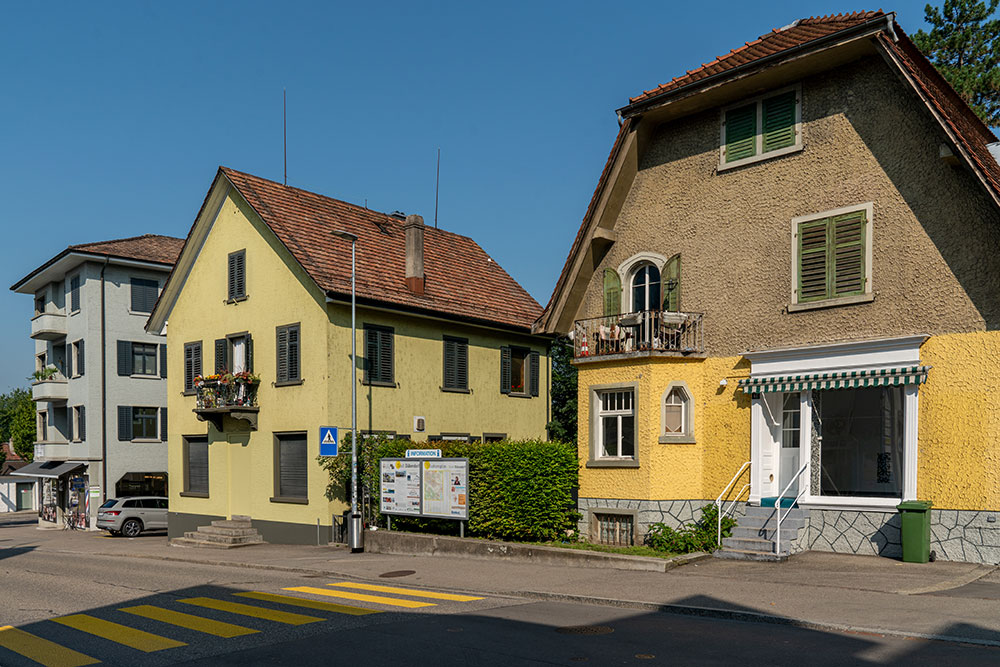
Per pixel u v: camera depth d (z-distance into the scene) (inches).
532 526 667.4
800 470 591.8
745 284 634.2
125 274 1565.0
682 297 672.4
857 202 576.1
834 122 593.3
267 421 961.5
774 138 626.8
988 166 537.3
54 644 379.2
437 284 1091.9
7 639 394.3
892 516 548.1
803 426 596.4
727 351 641.0
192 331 1099.3
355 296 876.0
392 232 1152.2
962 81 1034.7
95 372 1515.7
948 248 532.1
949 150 515.8
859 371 558.3
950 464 522.0
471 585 533.6
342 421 899.4
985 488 507.2
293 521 915.4
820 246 593.0
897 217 556.7
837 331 580.4
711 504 633.6
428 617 423.8
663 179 697.0
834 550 572.4
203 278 1085.8
